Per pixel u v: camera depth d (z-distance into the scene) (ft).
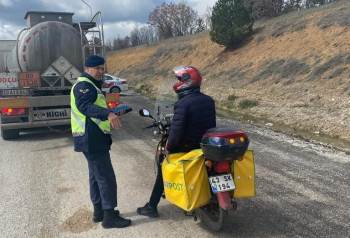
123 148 31.94
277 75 62.03
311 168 24.35
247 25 88.79
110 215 17.22
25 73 35.70
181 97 16.25
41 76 36.32
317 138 33.47
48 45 36.19
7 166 27.61
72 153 30.76
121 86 86.53
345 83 47.73
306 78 55.06
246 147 14.52
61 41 36.45
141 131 39.11
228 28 89.56
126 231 16.85
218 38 90.84
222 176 14.80
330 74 52.08
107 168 17.04
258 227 16.65
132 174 24.80
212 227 16.21
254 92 59.11
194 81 15.97
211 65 91.15
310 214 17.75
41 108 35.73
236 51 87.71
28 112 35.06
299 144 30.63
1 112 34.42
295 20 82.12
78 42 37.04
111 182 17.13
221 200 14.44
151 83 104.73
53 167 26.99
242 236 15.92
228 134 14.28
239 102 54.90
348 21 65.10
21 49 36.35
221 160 14.44
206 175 15.15
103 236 16.51
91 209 19.40
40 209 19.62
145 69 133.08
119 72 150.71
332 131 35.06
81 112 16.16
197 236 16.08
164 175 16.17
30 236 16.72
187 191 15.02
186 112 15.66
